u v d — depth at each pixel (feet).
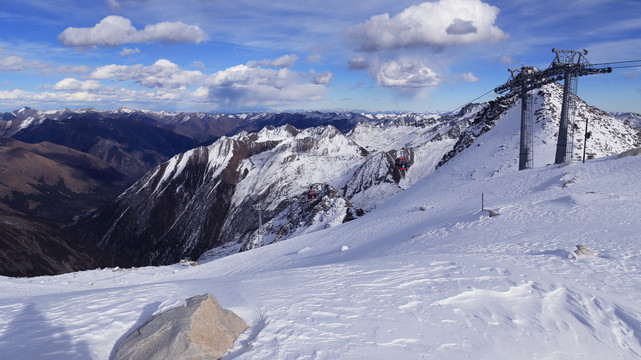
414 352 27.14
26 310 40.24
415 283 45.62
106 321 34.22
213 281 57.00
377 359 25.71
